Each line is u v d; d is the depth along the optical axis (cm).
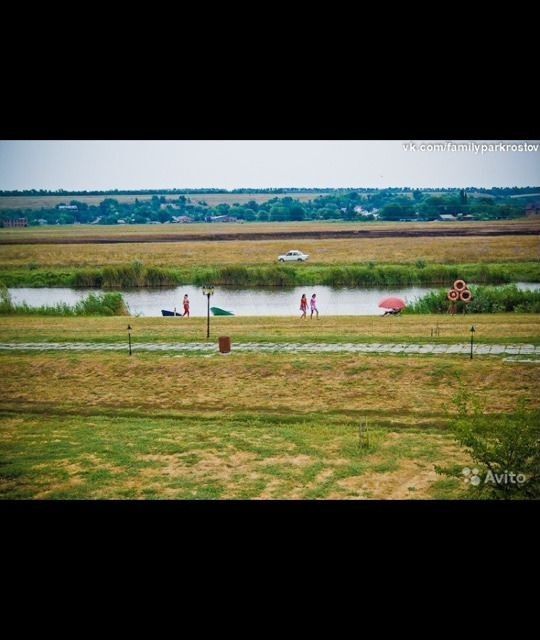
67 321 2016
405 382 1376
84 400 1396
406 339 1627
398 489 990
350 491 989
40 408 1359
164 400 1386
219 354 1559
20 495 1005
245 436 1196
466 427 967
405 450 1112
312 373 1438
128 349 1628
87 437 1209
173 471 1069
